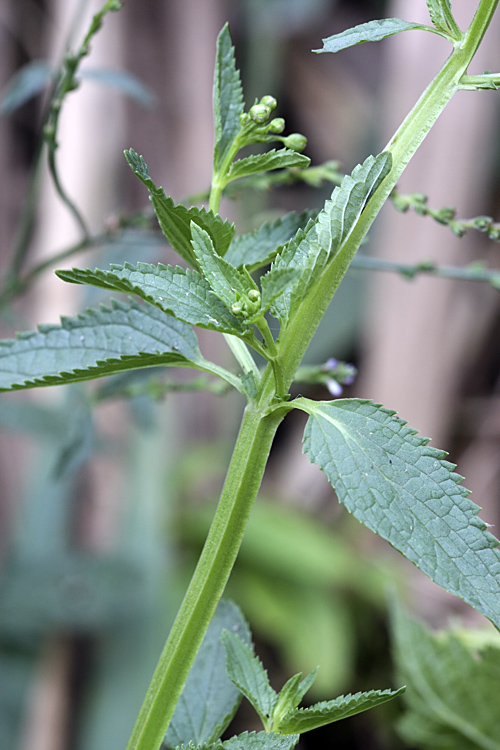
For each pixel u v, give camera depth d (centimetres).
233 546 43
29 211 63
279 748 42
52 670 87
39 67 59
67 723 85
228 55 45
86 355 46
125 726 84
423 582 113
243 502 43
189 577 107
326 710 42
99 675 87
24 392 86
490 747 55
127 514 96
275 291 42
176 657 43
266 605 109
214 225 43
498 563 41
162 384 58
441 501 42
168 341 45
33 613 87
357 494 42
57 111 54
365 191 43
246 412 43
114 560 92
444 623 107
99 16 54
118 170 112
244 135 45
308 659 104
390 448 42
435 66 114
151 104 58
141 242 62
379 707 99
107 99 106
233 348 45
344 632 107
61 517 94
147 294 42
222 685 47
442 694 56
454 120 112
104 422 97
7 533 105
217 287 42
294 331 43
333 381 53
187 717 46
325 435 43
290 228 48
